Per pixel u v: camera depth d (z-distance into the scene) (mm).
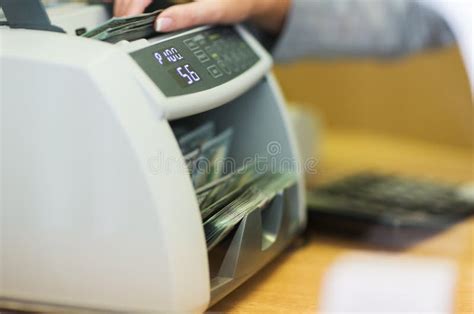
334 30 1013
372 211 859
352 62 1623
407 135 1593
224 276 597
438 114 1538
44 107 505
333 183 1010
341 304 635
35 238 530
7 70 506
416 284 693
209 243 570
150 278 514
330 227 855
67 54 503
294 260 762
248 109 742
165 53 564
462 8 1342
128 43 542
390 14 1092
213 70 603
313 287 676
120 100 496
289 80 1668
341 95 1660
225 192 621
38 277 537
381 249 818
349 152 1398
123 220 509
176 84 541
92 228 516
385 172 1130
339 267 740
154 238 506
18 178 522
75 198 515
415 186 1017
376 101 1623
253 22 854
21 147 516
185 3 640
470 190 1028
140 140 497
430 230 829
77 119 500
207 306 555
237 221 584
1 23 569
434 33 1168
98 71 494
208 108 569
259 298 644
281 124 736
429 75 1532
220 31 681
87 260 523
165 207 503
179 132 659
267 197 655
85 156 505
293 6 916
